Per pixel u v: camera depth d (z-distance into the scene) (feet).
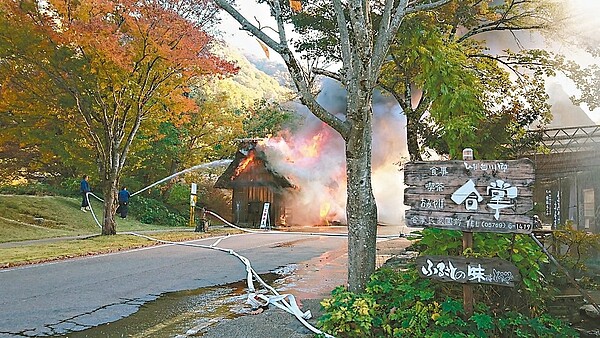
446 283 18.63
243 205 104.06
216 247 56.13
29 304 26.45
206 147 111.14
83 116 58.23
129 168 99.30
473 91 21.47
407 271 20.70
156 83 59.16
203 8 56.70
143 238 61.11
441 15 49.06
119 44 53.93
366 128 22.03
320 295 29.17
